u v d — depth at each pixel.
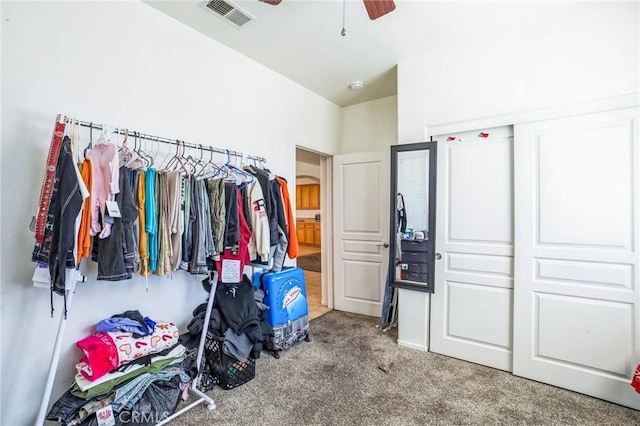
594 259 2.02
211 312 2.20
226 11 2.12
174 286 2.25
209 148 2.26
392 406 1.91
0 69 1.50
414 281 2.71
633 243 1.91
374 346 2.80
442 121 2.60
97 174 1.49
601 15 1.98
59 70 1.68
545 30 2.17
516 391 2.08
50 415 1.44
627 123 1.92
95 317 1.83
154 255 1.71
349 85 3.39
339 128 4.05
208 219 1.93
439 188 2.65
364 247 3.66
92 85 1.81
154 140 1.97
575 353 2.08
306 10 2.10
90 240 1.46
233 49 2.63
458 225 2.56
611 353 1.97
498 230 2.39
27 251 1.59
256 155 2.86
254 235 2.14
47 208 1.33
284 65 2.92
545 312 2.18
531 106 2.22
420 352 2.68
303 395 2.03
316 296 4.54
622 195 1.94
